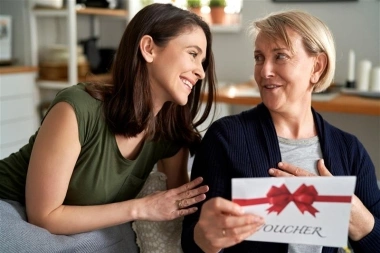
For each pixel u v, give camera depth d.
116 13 3.05
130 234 1.19
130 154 1.15
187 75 1.09
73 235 1.05
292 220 0.83
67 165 1.02
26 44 2.96
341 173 1.06
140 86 1.08
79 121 1.04
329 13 2.51
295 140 1.08
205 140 1.12
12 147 2.82
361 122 2.54
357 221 0.99
